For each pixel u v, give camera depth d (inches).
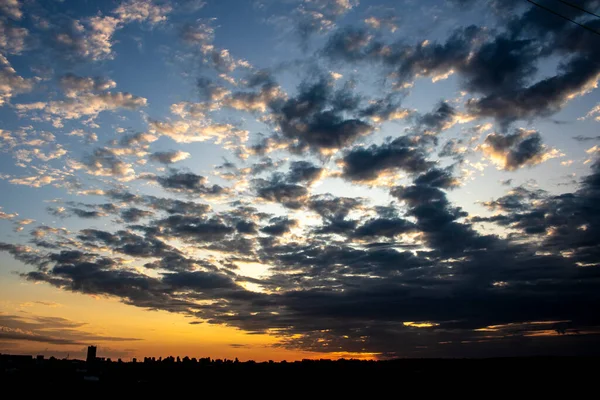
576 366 3046.3
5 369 3115.2
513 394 2588.6
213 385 3282.5
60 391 2785.4
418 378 3203.7
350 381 3309.5
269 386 3265.3
